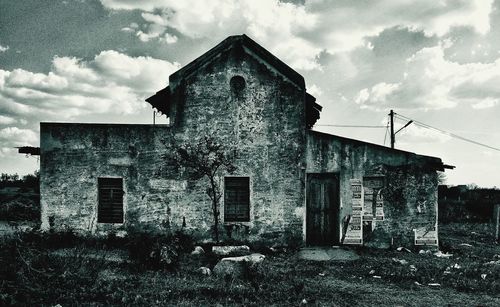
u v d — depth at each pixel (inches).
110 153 568.7
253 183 568.4
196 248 514.0
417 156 559.5
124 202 565.6
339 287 353.7
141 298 292.4
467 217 1152.8
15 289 286.0
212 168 562.3
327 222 572.1
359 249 543.2
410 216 557.3
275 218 565.6
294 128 571.5
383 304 303.9
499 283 374.9
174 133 572.4
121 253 484.4
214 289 322.7
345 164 566.9
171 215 565.3
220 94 573.6
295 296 313.9
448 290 351.3
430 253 539.8
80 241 536.1
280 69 573.3
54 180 567.5
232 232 564.1
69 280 325.1
